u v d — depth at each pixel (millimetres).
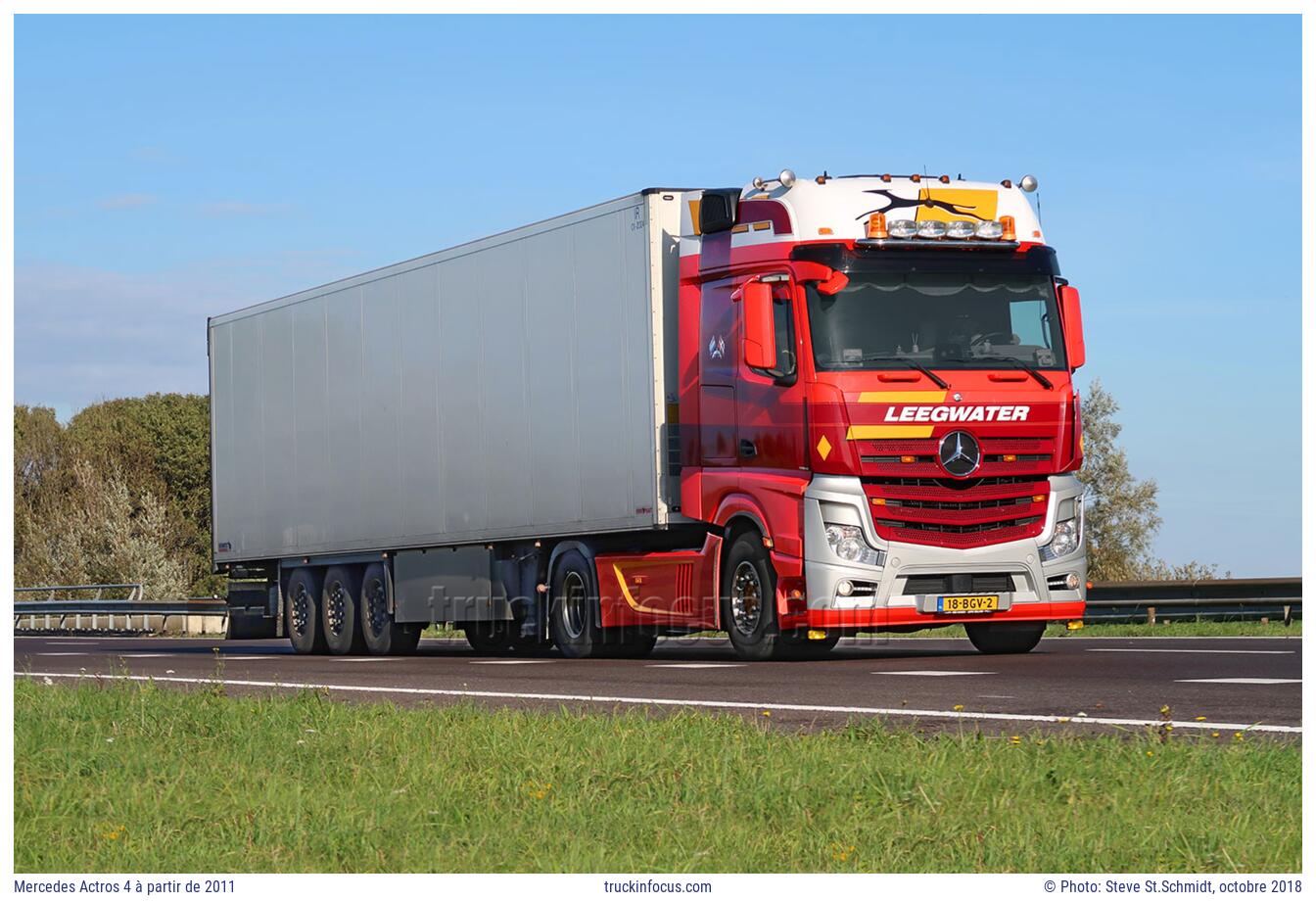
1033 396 16688
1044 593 16766
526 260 19797
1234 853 6340
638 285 18078
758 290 16375
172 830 7090
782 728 10438
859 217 16625
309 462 24219
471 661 19625
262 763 9008
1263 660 15211
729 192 17297
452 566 21453
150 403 88438
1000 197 17172
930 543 16359
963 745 8648
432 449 21562
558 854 6508
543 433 19547
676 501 17922
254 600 25797
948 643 21625
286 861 6578
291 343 24656
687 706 12023
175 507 84688
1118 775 7711
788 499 16469
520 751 8969
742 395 17000
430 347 21562
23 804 7633
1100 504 63500
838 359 16266
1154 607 25141
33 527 65688
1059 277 17125
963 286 16734
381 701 13094
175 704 12016
